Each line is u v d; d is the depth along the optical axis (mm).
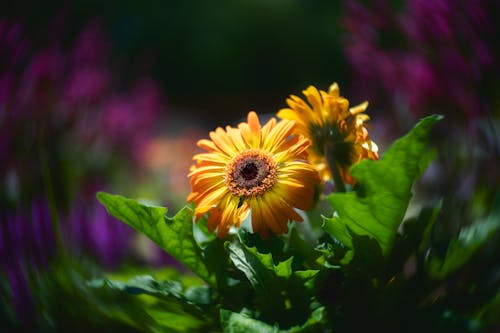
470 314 613
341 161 669
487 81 787
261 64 7918
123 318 631
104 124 1512
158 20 7656
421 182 926
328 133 664
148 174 1992
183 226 637
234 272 635
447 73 871
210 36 7930
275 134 659
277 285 607
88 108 1366
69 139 1180
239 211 636
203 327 629
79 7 5367
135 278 641
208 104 7742
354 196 596
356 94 1338
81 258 903
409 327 598
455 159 879
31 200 710
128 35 7234
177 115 6805
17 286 642
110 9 6863
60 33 1012
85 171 1354
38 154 779
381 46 1106
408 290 617
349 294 615
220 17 7980
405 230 624
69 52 1250
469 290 621
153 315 625
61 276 660
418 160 583
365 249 614
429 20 844
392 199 594
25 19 877
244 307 623
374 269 617
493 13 757
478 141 810
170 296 622
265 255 599
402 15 1042
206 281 644
